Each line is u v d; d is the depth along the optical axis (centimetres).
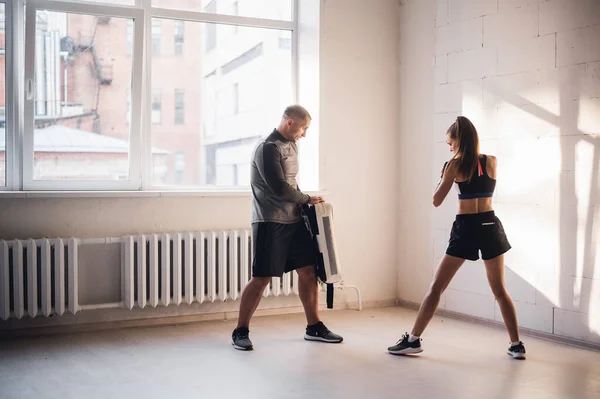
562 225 408
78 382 322
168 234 442
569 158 403
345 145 516
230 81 498
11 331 417
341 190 515
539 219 422
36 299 407
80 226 436
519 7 435
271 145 383
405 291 530
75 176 443
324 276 392
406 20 530
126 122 456
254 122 509
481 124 464
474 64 468
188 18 479
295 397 299
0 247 399
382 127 531
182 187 481
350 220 520
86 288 435
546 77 416
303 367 349
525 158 431
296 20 523
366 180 526
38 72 430
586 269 394
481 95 463
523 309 433
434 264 503
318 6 503
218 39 493
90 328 437
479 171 361
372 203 529
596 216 388
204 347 393
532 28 425
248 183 506
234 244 464
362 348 391
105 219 442
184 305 464
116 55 450
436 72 501
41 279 414
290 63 524
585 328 395
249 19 502
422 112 515
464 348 393
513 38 439
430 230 506
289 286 483
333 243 396
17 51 429
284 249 389
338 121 513
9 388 312
